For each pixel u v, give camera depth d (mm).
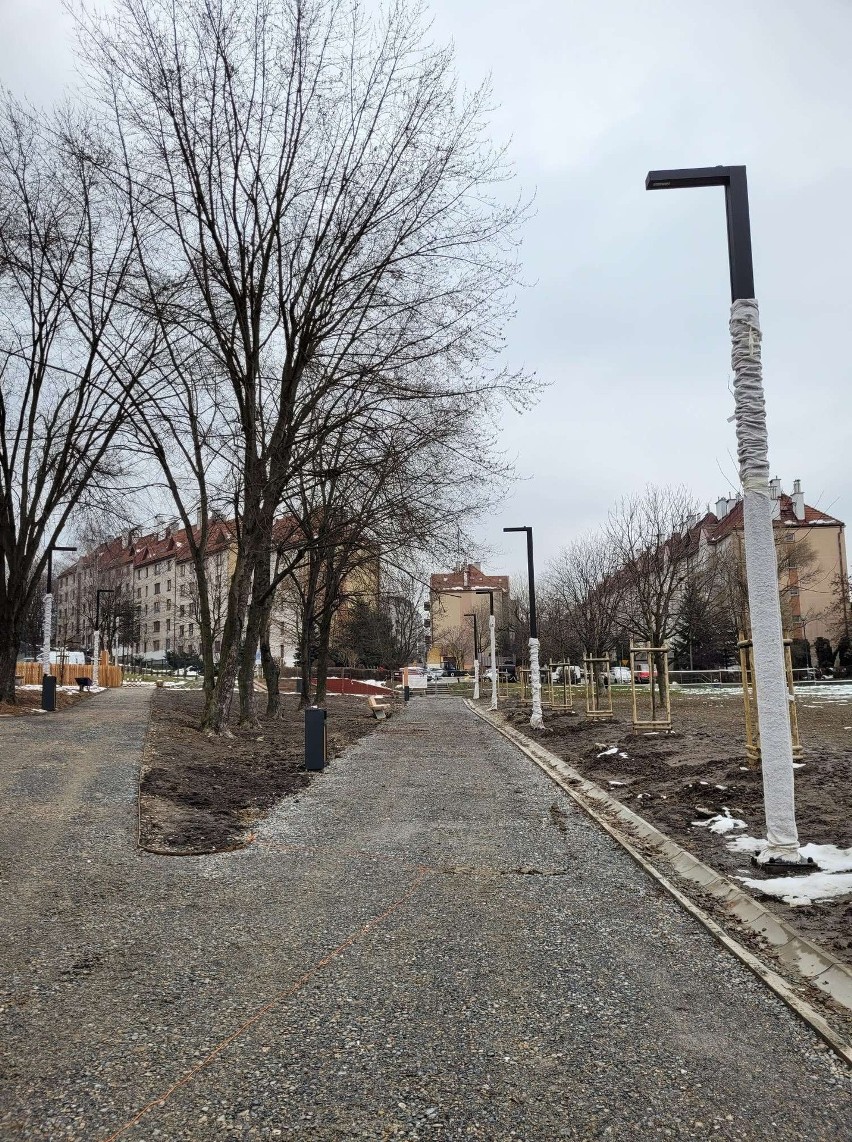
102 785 11312
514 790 12602
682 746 15812
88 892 6762
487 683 68188
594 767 14750
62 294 22750
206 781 12555
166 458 22453
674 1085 3635
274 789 12359
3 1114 3420
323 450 20859
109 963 5180
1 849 8039
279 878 7289
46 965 5141
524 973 5004
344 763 15961
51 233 22797
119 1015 4395
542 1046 4016
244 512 19781
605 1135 3246
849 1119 3369
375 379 18750
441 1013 4410
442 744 20328
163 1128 3312
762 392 7547
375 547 19953
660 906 6457
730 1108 3445
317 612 32125
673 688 43438
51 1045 4043
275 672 27688
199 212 18578
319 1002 4559
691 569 36469
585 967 5105
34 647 71438
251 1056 3920
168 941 5602
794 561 51594
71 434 24250
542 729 22859
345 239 18906
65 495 27172
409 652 66312
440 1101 3502
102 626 70250
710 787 10797
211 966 5129
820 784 10477
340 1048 3996
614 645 40000
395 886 7039
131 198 19359
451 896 6730
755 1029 4215
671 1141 3203
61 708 25531
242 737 19844
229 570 53094
